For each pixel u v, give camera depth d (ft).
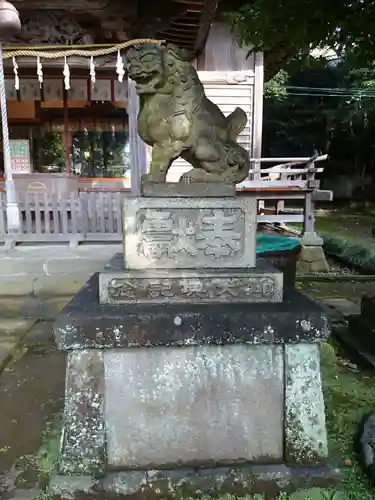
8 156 20.12
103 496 6.79
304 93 68.59
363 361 11.64
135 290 7.30
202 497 6.90
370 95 59.06
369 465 7.17
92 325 6.72
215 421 7.14
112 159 33.40
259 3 10.44
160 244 7.59
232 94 29.89
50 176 31.04
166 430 7.10
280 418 7.22
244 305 7.26
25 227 22.35
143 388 7.02
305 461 7.16
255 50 12.23
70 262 19.08
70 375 6.86
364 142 66.74
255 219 7.67
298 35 10.74
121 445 7.06
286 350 7.08
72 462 6.90
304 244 26.76
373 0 9.56
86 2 22.45
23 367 12.62
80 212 21.84
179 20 22.68
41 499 6.90
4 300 18.30
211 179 7.84
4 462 8.01
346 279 23.68
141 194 7.77
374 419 8.43
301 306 7.22
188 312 6.88
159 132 7.77
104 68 26.40
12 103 32.22
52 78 28.68
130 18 23.52
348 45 11.03
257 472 7.04
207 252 7.67
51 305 18.31
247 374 7.13
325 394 10.13
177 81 7.71
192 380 7.07
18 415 9.79
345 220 52.08
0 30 18.33
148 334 6.81
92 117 32.81
